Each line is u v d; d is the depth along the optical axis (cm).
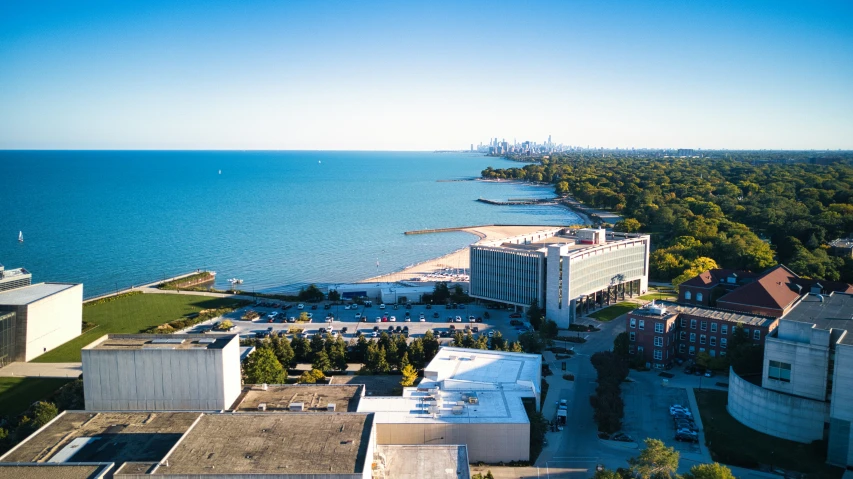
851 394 11488
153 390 12044
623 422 13838
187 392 12012
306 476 8394
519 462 12000
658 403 14850
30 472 8556
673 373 16962
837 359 11612
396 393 15462
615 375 15500
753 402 13250
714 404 14712
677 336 17938
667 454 10456
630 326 17762
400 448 10881
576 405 14888
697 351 17712
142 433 10494
